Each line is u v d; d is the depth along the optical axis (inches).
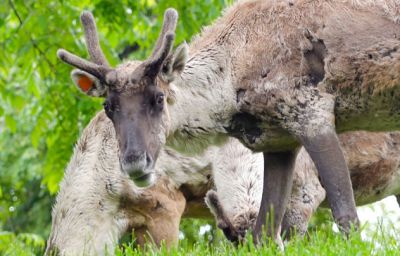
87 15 1460.4
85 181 1631.4
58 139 2346.2
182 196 1646.2
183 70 1425.9
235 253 1285.7
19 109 2440.9
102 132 1641.2
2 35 2332.7
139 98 1360.7
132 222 1624.0
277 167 1433.3
